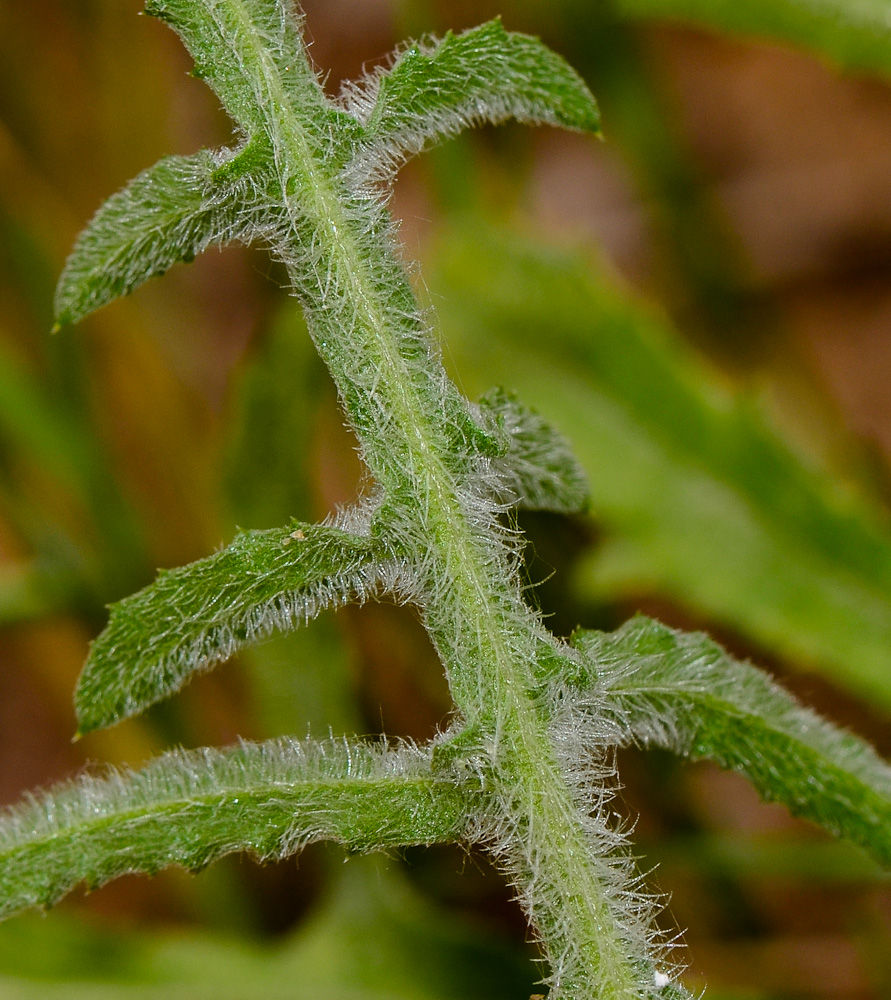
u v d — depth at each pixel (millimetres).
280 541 193
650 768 243
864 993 245
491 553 195
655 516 236
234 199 196
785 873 238
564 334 240
